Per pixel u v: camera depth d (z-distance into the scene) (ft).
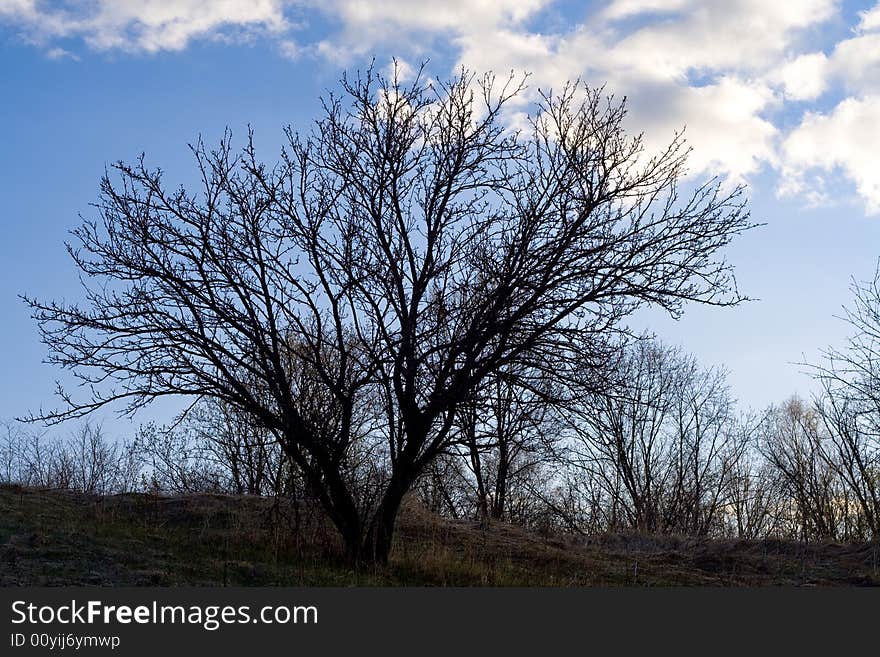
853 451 103.91
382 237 50.44
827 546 67.21
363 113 52.08
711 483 127.03
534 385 51.47
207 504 59.00
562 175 50.88
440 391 49.01
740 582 56.59
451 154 51.47
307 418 50.31
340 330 49.62
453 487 83.25
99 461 83.30
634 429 120.57
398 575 48.75
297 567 47.67
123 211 48.78
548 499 112.98
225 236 49.03
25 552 43.47
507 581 49.39
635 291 48.67
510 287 48.67
